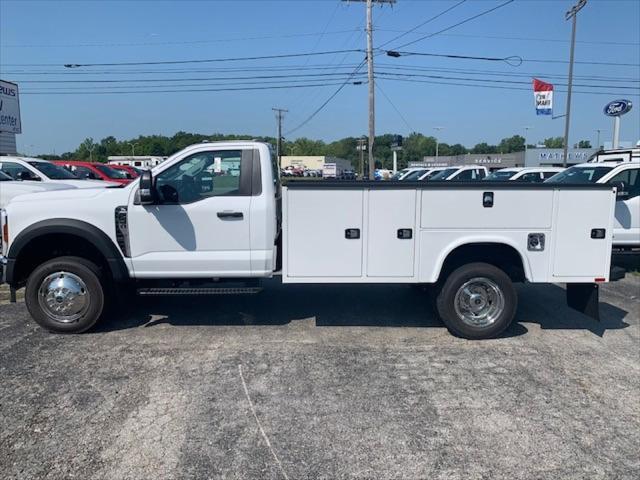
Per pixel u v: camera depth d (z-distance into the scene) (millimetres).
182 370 4824
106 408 4078
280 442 3621
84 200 5664
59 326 5715
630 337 5891
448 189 5504
